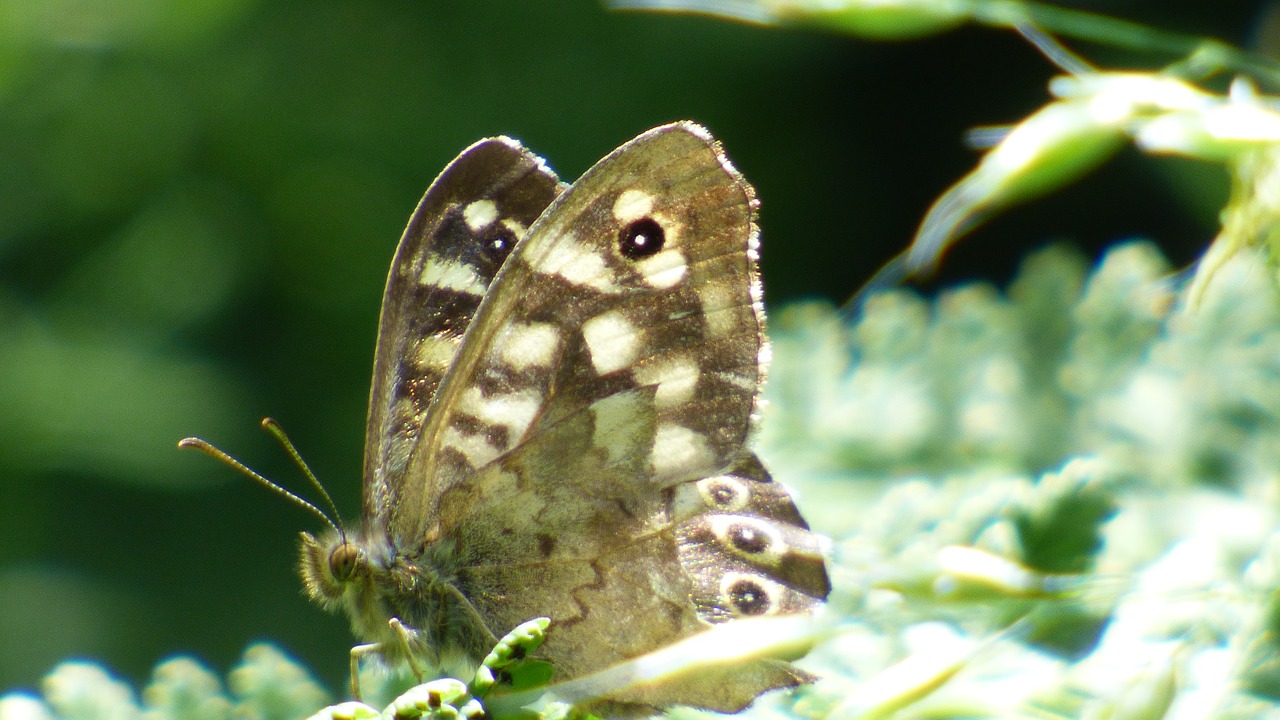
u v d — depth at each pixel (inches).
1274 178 22.4
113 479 48.9
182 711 23.0
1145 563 23.0
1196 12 46.8
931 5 22.7
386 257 55.3
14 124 57.1
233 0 57.1
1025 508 22.8
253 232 56.1
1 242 56.1
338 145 56.1
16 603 45.3
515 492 22.9
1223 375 23.5
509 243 23.1
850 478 23.7
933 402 23.8
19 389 50.7
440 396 22.9
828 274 56.9
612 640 22.8
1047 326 23.9
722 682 22.5
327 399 53.9
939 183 56.6
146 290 55.2
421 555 23.0
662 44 56.1
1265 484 23.3
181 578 47.3
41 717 23.0
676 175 22.7
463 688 22.2
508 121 55.4
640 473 22.8
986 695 22.4
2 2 56.6
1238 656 22.3
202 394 52.0
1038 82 56.2
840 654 22.7
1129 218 48.2
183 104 57.1
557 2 55.8
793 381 23.9
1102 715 22.2
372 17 56.9
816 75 56.6
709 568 22.8
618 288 22.7
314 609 46.0
